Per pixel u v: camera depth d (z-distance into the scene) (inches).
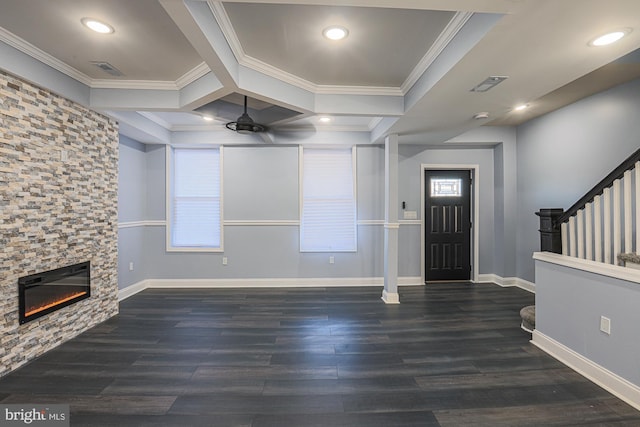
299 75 119.9
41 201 109.7
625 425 73.5
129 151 182.5
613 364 85.9
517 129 198.7
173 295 181.9
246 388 88.7
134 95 128.7
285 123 179.0
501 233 203.0
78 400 83.2
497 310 155.0
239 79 104.8
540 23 69.6
